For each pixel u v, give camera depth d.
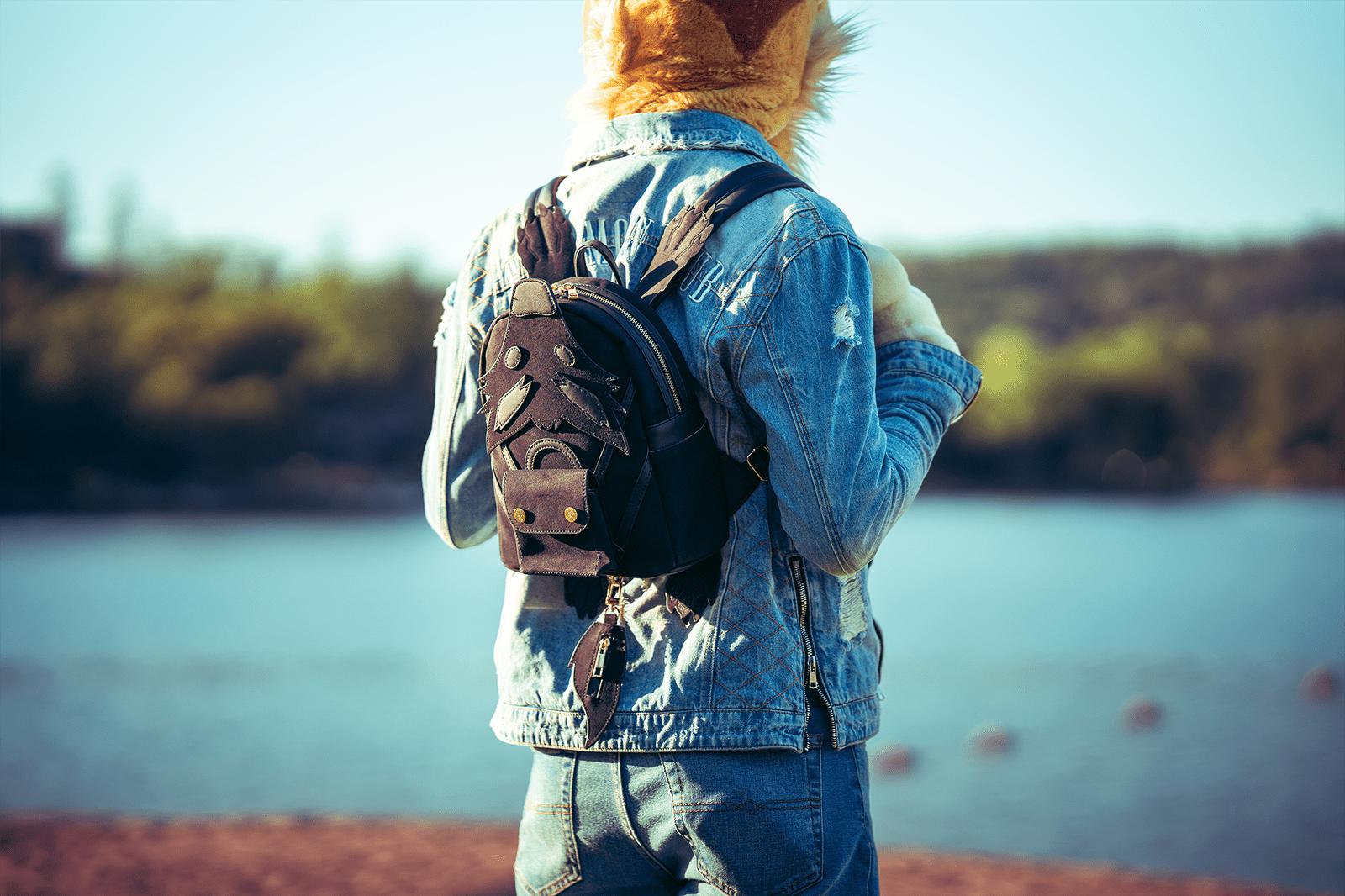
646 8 1.52
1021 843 8.48
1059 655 21.56
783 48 1.55
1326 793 10.32
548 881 1.47
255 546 53.28
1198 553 49.03
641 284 1.42
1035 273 129.00
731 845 1.33
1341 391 105.56
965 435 105.12
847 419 1.32
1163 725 14.30
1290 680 18.36
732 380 1.37
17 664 19.38
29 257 97.56
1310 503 85.75
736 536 1.38
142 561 44.84
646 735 1.35
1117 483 101.75
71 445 83.31
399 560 47.16
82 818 6.34
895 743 13.13
